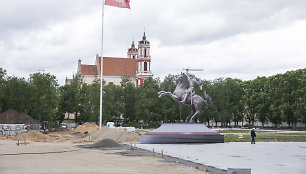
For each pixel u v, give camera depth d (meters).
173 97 38.44
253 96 100.75
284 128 94.62
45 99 79.44
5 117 71.12
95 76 137.62
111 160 19.98
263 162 19.45
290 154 24.38
